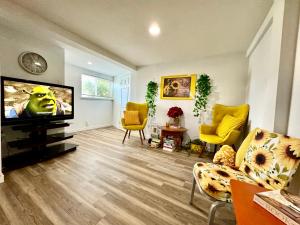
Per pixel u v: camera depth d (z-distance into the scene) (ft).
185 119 11.47
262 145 3.85
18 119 6.81
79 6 5.55
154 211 4.44
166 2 5.15
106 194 5.13
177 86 11.69
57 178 6.00
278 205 2.13
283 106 4.22
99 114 17.20
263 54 6.34
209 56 10.46
